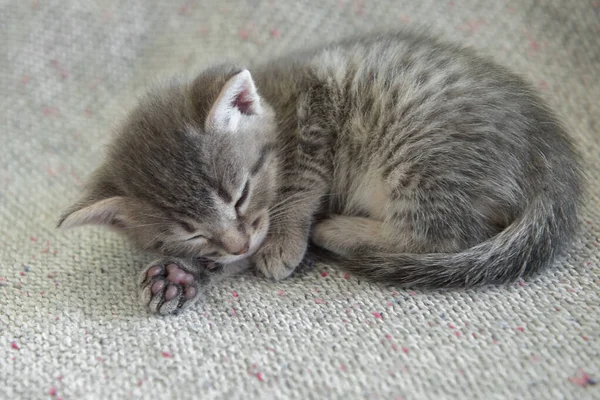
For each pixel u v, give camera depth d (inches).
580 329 19.4
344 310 20.2
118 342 19.9
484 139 21.1
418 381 18.8
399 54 22.5
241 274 21.6
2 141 25.5
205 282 21.2
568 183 21.3
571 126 24.4
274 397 18.8
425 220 21.3
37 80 26.4
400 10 26.2
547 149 21.3
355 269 21.1
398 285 20.7
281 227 21.8
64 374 19.4
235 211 20.9
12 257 22.2
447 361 19.1
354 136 22.2
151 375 19.2
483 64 22.2
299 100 22.5
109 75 26.6
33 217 23.6
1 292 21.1
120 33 26.7
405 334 19.6
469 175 21.0
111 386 19.1
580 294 20.1
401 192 21.4
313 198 22.2
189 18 26.7
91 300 20.8
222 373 19.2
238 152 21.0
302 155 22.2
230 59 25.3
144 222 20.9
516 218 21.1
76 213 20.6
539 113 21.6
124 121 21.8
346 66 22.5
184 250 21.1
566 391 18.5
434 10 26.0
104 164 21.5
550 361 18.9
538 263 20.7
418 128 21.4
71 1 26.5
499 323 19.7
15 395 19.1
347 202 22.6
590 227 21.7
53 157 25.4
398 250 21.5
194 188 20.4
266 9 26.5
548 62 25.3
